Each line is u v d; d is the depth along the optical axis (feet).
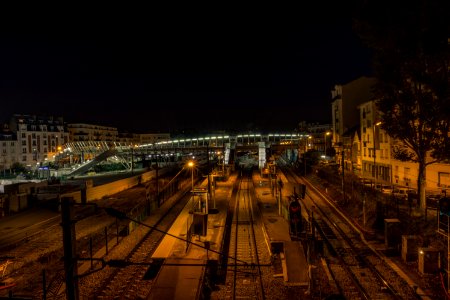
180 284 47.98
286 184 165.48
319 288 50.49
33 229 94.53
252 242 78.28
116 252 71.61
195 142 517.96
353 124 223.30
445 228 59.26
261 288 52.95
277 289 52.54
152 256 66.59
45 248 77.10
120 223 96.68
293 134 445.37
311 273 51.08
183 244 72.69
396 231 67.41
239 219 100.99
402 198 100.27
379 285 52.19
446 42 69.92
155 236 82.79
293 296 50.31
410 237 60.90
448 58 69.56
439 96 71.05
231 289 53.57
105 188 151.64
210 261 58.95
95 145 413.59
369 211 87.20
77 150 362.12
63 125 426.51
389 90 77.41
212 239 77.46
